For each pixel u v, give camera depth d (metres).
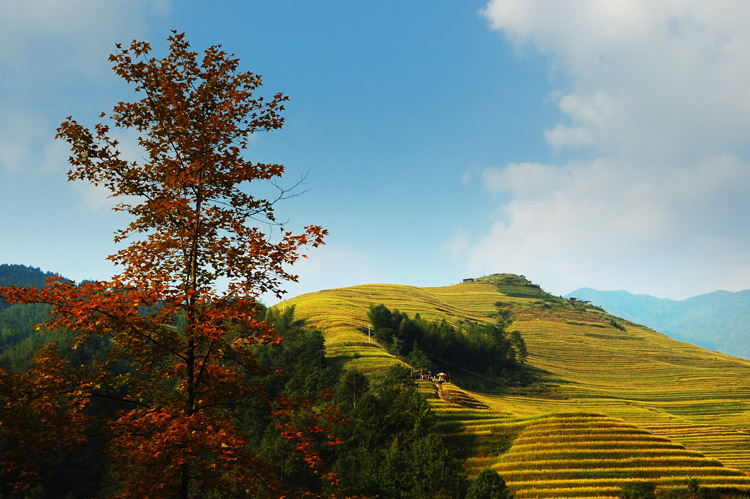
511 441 98.94
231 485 16.14
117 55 16.73
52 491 86.75
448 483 77.69
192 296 16.22
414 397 99.06
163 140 17.78
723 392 192.50
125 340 16.66
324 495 17.19
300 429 16.80
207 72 17.55
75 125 16.88
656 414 154.75
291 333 155.62
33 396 14.18
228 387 16.98
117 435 14.94
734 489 82.19
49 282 15.63
